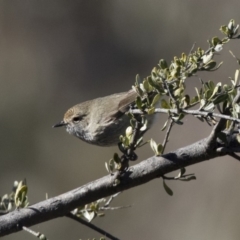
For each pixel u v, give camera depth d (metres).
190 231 13.52
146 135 14.38
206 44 16.12
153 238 13.70
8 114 16.56
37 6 18.30
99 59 17.62
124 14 17.59
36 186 15.34
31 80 17.41
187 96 4.67
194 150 5.00
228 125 4.94
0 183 15.34
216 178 13.90
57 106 17.12
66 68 17.69
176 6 16.75
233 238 13.11
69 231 13.80
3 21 18.02
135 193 14.19
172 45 16.67
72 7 18.17
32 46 17.91
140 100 4.62
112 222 13.93
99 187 5.20
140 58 17.16
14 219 5.20
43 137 16.12
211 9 16.25
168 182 14.20
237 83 4.91
